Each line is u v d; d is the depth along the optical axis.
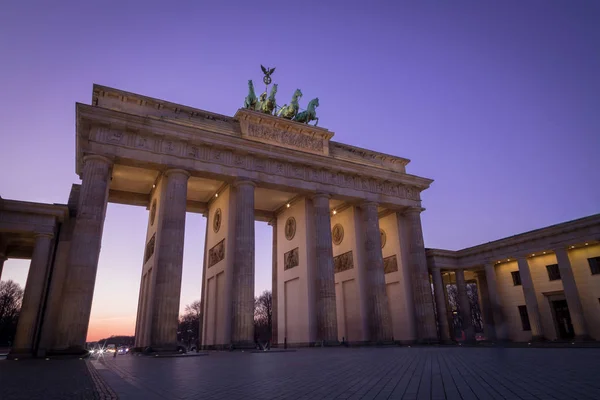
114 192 60.31
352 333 61.69
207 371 19.67
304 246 60.41
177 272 44.81
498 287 74.62
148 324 45.47
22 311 37.00
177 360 30.80
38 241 39.22
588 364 17.95
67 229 44.19
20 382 15.51
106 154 45.12
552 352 28.61
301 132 60.91
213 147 51.81
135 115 46.59
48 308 40.84
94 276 41.06
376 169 63.81
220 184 58.38
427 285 63.81
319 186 59.06
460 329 83.56
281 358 29.45
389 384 12.98
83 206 42.28
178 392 12.10
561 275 58.59
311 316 56.59
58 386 14.02
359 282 61.84
